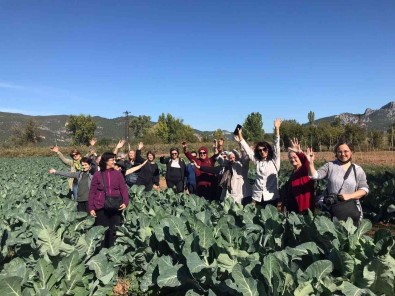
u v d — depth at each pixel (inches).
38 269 181.8
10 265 201.2
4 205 388.2
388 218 447.5
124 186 318.0
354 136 1862.7
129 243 282.7
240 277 160.1
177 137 3614.7
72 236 280.2
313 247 188.2
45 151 2613.2
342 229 203.0
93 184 314.8
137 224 301.0
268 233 225.5
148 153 513.7
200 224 203.8
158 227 248.5
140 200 414.9
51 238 230.1
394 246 168.7
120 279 263.4
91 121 4097.0
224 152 413.1
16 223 339.3
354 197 237.1
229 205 320.8
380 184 498.9
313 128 2041.1
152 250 264.4
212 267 193.6
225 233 215.2
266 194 316.2
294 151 285.3
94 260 221.5
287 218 245.9
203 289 196.4
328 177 252.2
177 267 209.2
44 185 660.7
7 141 3693.4
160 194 438.9
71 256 192.4
